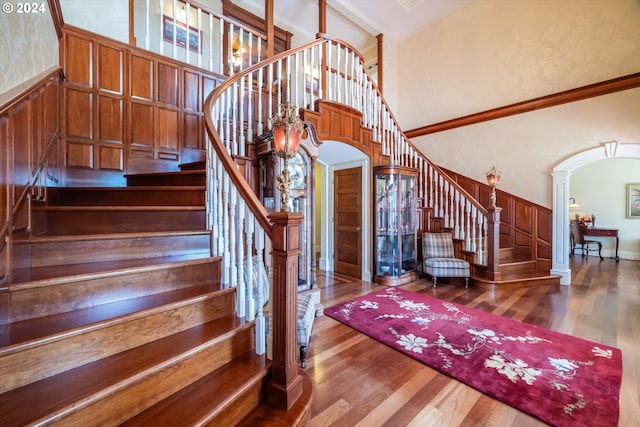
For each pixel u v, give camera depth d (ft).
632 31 13.19
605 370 6.89
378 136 15.34
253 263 6.79
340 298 12.50
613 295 12.70
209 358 4.99
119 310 4.80
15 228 4.97
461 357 7.52
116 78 10.78
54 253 5.59
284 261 4.95
